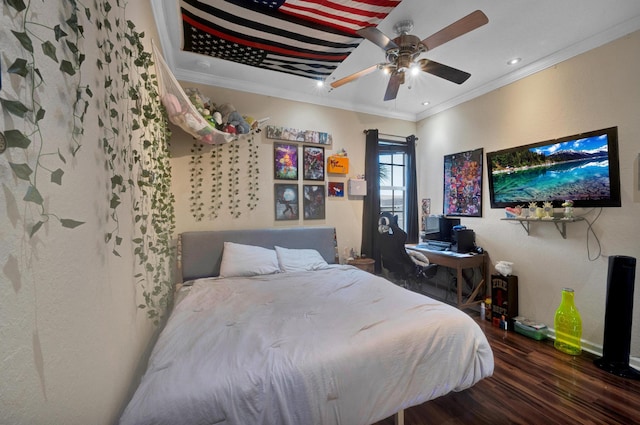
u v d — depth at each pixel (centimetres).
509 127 302
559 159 255
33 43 54
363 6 165
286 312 168
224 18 176
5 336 46
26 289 52
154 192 176
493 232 321
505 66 281
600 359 216
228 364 113
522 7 197
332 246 347
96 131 87
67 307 67
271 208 334
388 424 157
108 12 99
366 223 388
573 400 175
